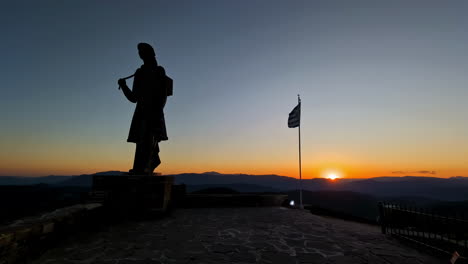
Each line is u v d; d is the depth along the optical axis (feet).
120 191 29.12
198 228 25.41
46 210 22.24
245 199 45.03
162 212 29.84
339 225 28.86
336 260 16.74
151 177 30.27
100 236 21.57
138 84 32.89
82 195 28.27
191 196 43.29
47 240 17.52
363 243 20.97
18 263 14.43
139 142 31.65
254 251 18.31
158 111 32.91
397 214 23.15
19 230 14.53
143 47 32.27
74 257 16.24
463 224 17.48
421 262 16.66
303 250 18.75
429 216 19.83
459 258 15.23
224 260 16.31
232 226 26.78
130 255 16.84
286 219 31.65
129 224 26.61
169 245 19.33
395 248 19.67
